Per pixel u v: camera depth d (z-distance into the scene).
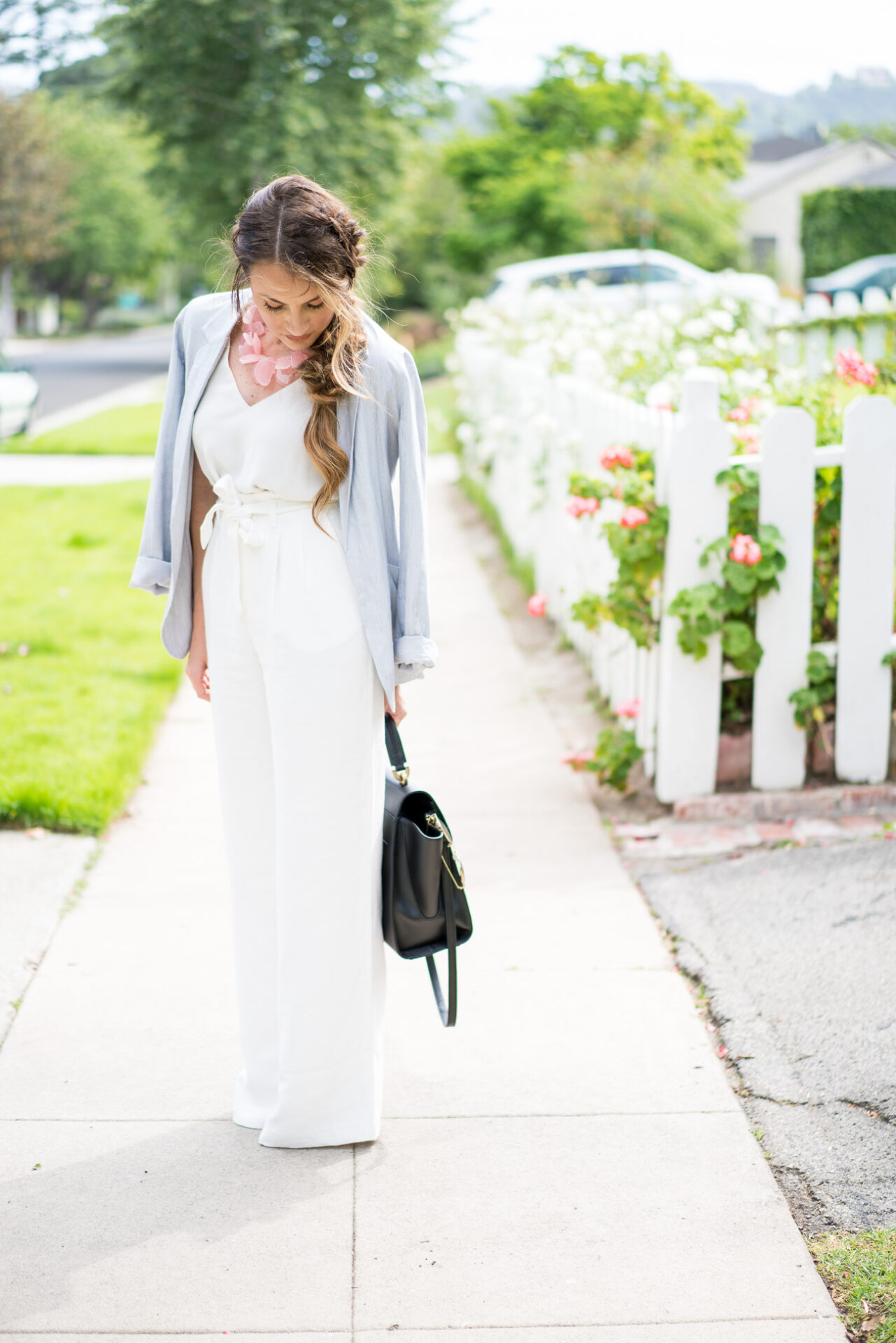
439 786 4.49
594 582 5.44
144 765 4.68
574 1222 2.28
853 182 32.56
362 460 2.28
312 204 2.10
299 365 2.21
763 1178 2.39
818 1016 2.92
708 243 28.59
